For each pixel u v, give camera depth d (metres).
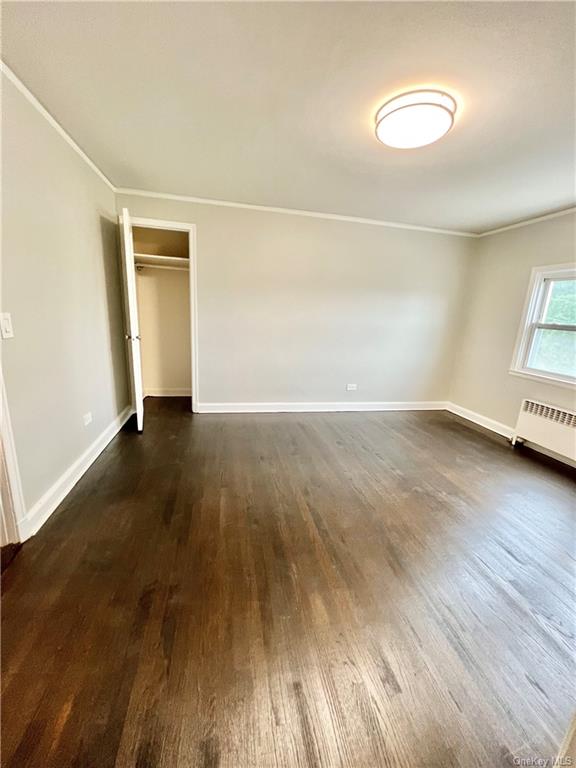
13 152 1.66
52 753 0.95
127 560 1.69
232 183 2.96
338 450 3.18
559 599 1.60
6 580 1.53
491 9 1.17
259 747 0.99
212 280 3.65
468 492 2.55
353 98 1.71
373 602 1.52
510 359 3.80
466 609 1.52
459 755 1.00
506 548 1.94
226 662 1.22
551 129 1.88
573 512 2.34
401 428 3.88
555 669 1.27
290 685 1.16
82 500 2.20
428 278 4.23
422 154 2.25
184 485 2.43
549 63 1.40
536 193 2.83
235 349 3.90
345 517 2.16
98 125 2.06
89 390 2.66
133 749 0.97
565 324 3.29
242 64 1.50
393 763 0.97
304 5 1.19
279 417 4.00
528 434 3.39
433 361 4.53
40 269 1.93
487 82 1.53
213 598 1.50
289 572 1.68
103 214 2.91
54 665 1.18
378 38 1.32
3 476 1.64
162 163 2.59
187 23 1.29
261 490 2.42
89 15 1.26
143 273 4.25
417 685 1.18
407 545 1.92
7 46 1.43
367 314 4.16
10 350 1.66
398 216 3.72
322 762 0.97
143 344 4.46
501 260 3.92
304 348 4.07
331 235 3.81
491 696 1.16
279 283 3.81
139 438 3.23
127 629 1.33
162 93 1.73
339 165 2.49
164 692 1.11
